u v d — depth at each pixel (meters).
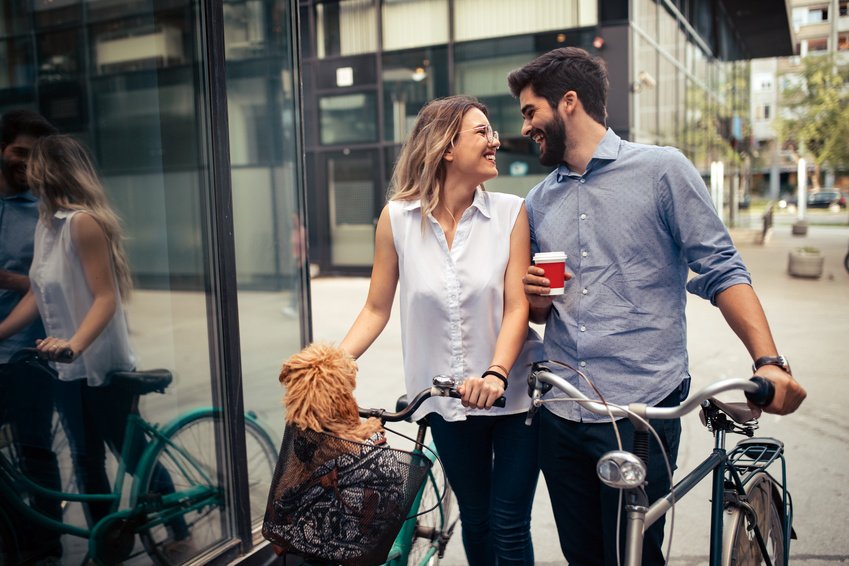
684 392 1.93
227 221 2.61
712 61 27.30
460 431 2.19
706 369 6.55
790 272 14.12
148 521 2.47
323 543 1.61
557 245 2.02
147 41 2.38
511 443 2.17
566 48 1.98
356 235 15.73
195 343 2.58
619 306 1.92
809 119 35.47
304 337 3.10
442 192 2.16
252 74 2.81
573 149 1.98
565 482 2.04
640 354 1.89
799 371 6.30
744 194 36.38
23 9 2.05
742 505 1.94
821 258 13.73
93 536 2.32
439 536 2.68
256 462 2.88
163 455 2.51
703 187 1.88
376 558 1.60
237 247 2.77
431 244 2.14
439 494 2.67
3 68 2.01
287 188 2.99
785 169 58.09
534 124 1.98
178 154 2.50
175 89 2.47
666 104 18.92
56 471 2.21
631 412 1.51
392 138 15.34
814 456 4.18
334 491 1.59
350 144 15.62
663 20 18.25
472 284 2.10
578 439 1.96
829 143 35.00
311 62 15.73
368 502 1.58
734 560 1.88
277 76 2.92
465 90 15.02
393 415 1.81
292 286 3.03
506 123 14.84
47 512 2.18
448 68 15.02
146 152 2.40
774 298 10.99
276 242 2.95
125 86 2.33
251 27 2.80
